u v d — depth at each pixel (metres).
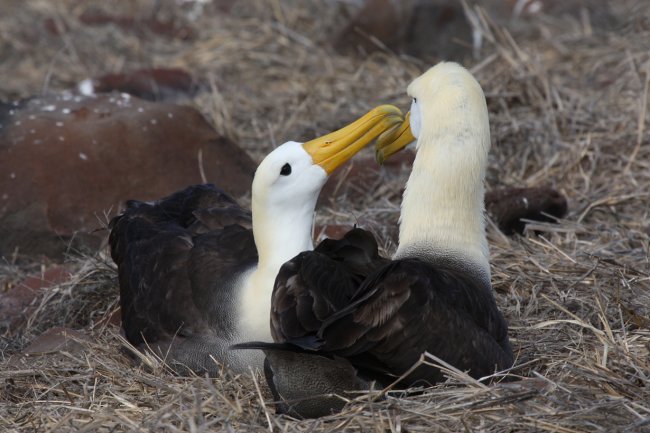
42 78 20.62
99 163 14.30
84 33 22.44
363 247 9.09
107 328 11.50
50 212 13.95
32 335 11.77
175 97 19.03
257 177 9.87
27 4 24.06
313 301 8.60
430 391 8.73
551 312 11.06
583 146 15.42
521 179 15.24
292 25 22.73
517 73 17.31
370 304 8.43
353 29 21.00
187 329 10.23
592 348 9.99
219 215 11.34
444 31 20.52
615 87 17.28
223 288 10.14
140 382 9.83
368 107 17.69
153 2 24.53
